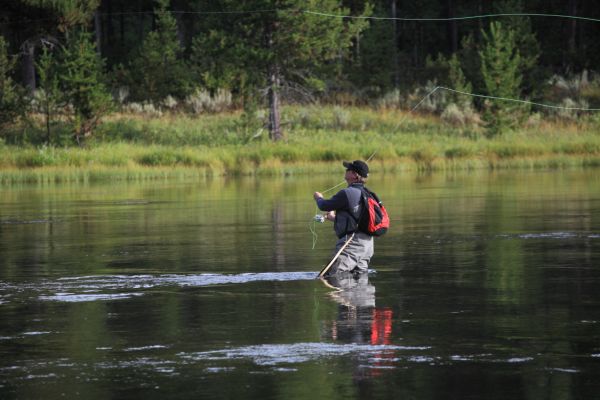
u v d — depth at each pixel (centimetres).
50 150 11675
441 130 14312
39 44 14488
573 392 1611
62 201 6925
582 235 4147
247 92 15288
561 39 19938
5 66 12925
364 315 2320
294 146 12256
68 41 12650
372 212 3077
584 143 12294
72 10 13638
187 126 14212
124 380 1719
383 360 1847
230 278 2991
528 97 15775
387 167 11231
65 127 12425
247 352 1927
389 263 3319
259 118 14200
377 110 15612
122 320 2288
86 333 2136
